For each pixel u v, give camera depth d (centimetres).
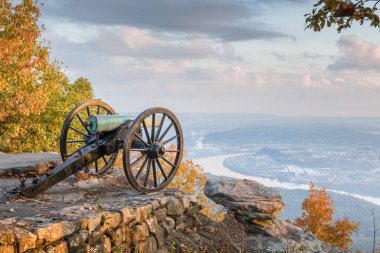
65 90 2789
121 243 614
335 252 912
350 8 431
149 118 775
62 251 505
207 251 747
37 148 2280
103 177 862
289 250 874
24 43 1716
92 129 743
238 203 946
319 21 473
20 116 2178
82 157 719
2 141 2072
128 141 703
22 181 668
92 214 571
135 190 812
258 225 946
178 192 810
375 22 447
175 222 761
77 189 771
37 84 2012
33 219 524
